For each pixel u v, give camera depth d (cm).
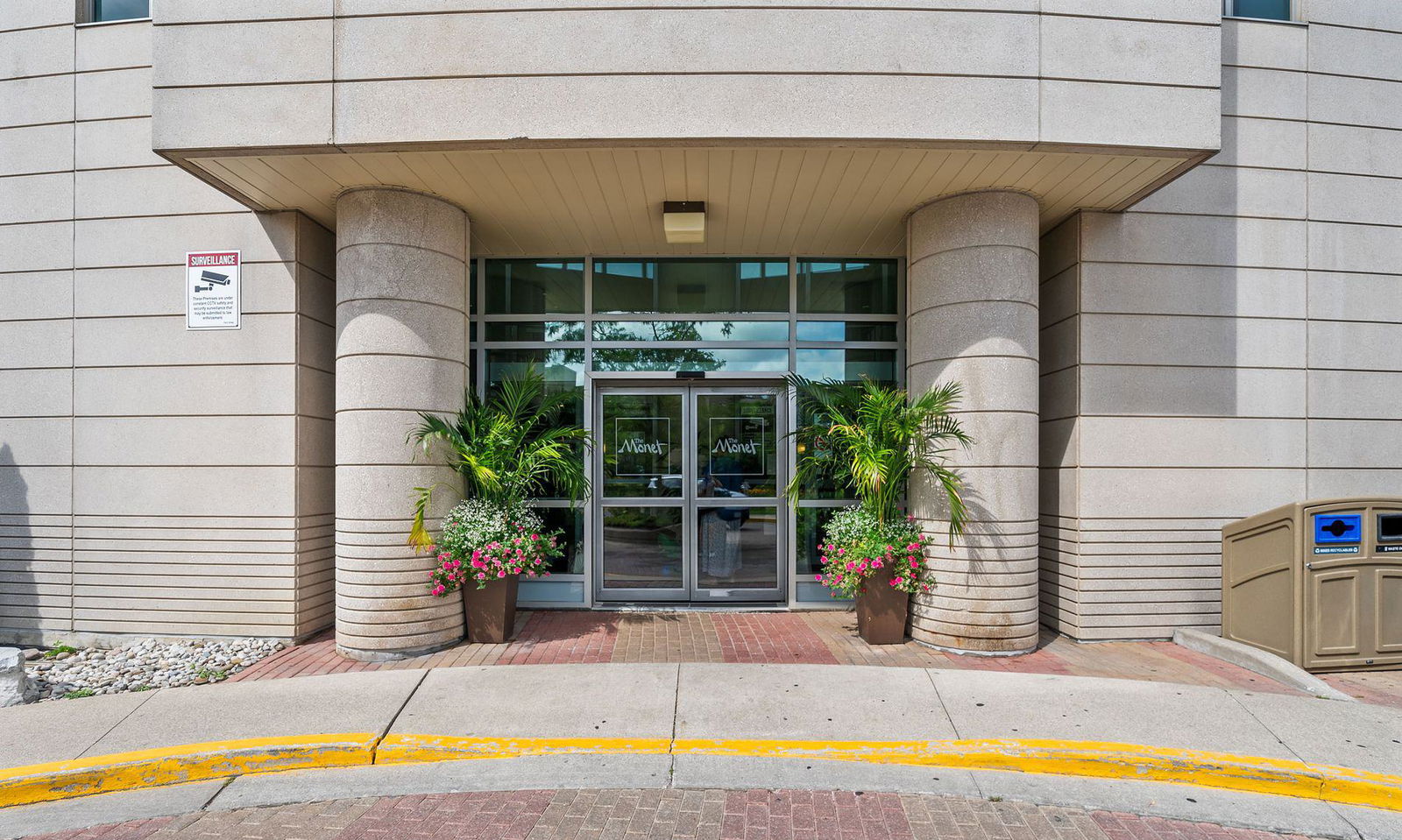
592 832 335
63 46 653
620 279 762
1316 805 365
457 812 353
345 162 529
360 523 570
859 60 497
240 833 335
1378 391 657
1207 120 510
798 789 374
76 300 646
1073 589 638
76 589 641
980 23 500
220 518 629
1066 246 654
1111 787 379
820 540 741
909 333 644
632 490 756
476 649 592
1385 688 519
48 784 369
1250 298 646
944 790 373
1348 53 659
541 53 497
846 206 624
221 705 460
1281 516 566
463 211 625
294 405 625
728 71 497
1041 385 697
